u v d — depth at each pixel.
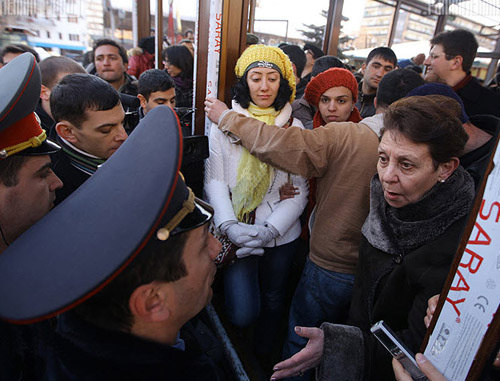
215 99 1.28
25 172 0.67
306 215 1.50
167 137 0.43
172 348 0.52
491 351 0.40
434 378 0.48
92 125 1.00
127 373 0.47
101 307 0.47
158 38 3.04
